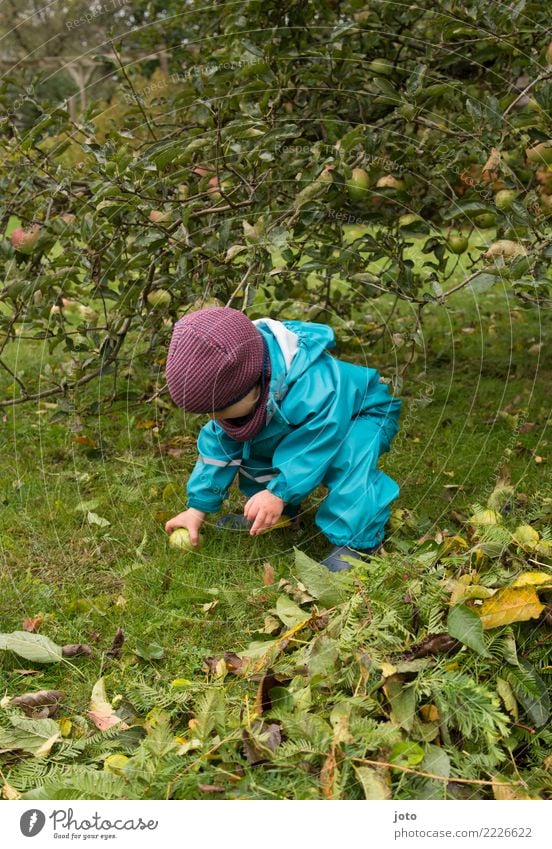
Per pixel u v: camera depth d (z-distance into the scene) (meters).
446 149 2.44
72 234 2.62
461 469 2.66
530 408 3.13
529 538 1.86
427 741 1.43
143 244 2.34
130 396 2.86
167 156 2.23
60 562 2.22
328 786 1.33
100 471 2.71
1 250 2.66
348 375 2.13
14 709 1.63
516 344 3.86
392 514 2.30
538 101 2.24
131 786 1.39
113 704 1.66
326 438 2.02
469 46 2.98
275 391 2.01
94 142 2.42
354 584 1.76
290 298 3.30
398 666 1.50
